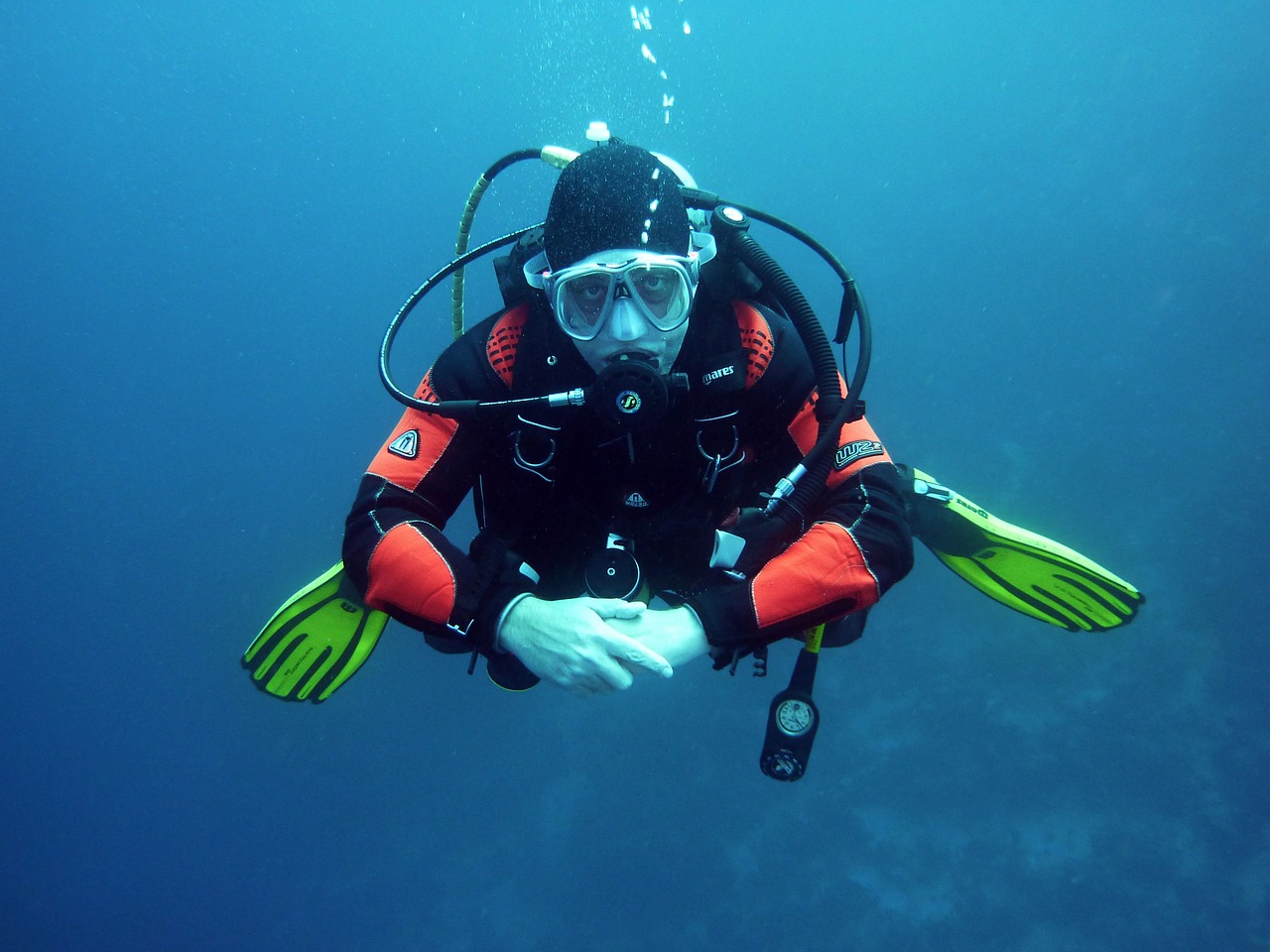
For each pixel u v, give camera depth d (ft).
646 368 5.30
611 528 6.58
